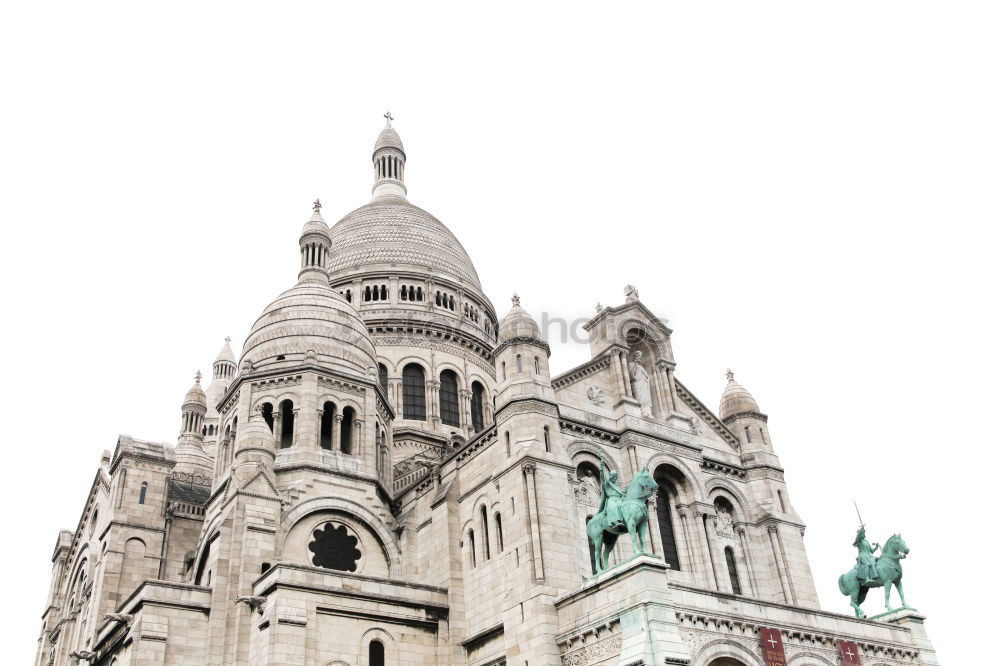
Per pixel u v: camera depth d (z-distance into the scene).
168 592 48.69
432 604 50.81
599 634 41.69
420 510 58.00
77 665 61.19
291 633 45.44
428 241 91.31
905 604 51.66
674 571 53.41
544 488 48.09
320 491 57.00
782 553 57.91
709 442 61.19
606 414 55.81
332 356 63.69
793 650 44.50
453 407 81.44
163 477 67.00
